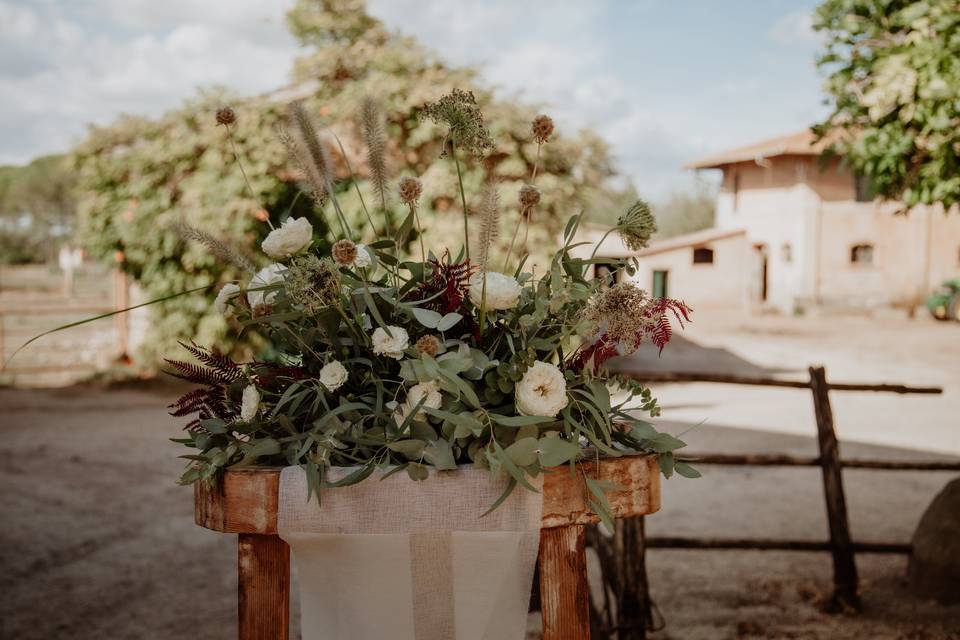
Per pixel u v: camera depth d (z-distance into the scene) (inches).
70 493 229.3
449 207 313.4
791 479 252.4
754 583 162.9
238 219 362.0
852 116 140.9
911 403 404.2
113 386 432.5
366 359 60.5
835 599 147.2
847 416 369.1
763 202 932.0
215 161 363.3
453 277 62.0
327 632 57.6
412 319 62.1
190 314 390.3
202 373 63.4
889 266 881.5
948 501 151.3
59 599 154.2
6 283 1561.3
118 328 505.7
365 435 57.6
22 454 279.0
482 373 58.5
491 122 304.0
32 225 2257.6
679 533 197.9
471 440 58.7
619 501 60.3
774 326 779.4
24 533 193.3
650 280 893.8
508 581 57.3
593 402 60.2
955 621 138.3
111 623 143.5
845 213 883.4
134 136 384.2
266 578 59.7
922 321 814.5
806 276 887.1
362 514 56.4
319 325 60.3
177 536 193.0
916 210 869.8
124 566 172.7
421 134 314.0
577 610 60.1
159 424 334.3
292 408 59.7
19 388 431.2
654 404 63.4
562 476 59.0
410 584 56.7
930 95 124.5
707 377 149.6
